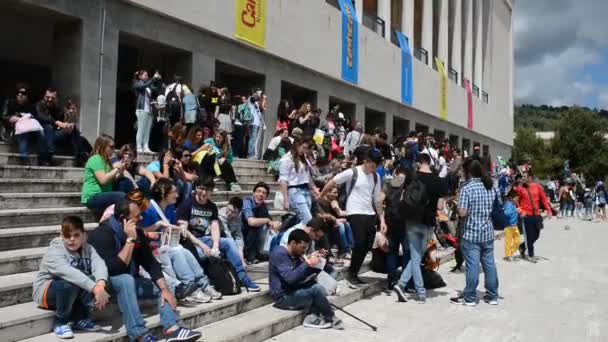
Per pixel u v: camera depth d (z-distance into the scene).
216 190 10.20
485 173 7.73
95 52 10.90
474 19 37.75
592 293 8.74
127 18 11.60
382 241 8.13
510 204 12.01
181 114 11.38
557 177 57.38
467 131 35.97
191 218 6.73
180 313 5.35
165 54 13.56
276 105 16.67
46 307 4.72
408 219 7.62
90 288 4.60
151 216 6.06
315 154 13.28
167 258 5.77
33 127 8.36
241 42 14.84
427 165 7.85
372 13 24.25
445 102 31.27
